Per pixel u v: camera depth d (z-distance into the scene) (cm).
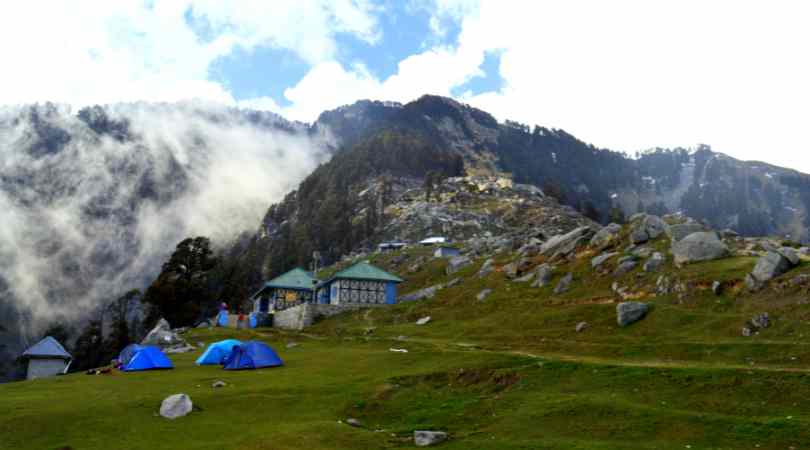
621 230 7831
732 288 5206
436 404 3400
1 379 18238
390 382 3850
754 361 3756
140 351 4975
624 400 3042
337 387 3762
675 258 6275
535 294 7250
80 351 15012
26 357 9581
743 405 2809
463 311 7431
